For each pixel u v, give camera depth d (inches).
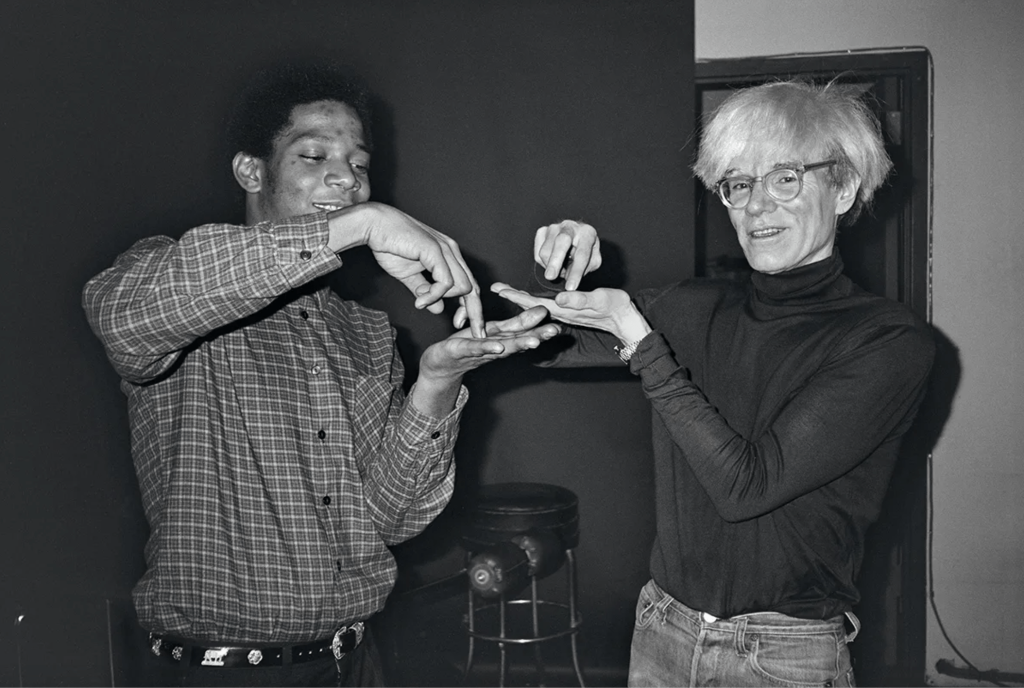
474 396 119.1
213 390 50.7
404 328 117.1
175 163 109.7
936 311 110.4
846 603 45.3
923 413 111.0
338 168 57.5
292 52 115.0
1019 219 108.0
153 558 50.8
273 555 49.7
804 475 41.8
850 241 111.2
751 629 44.9
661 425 50.0
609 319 45.2
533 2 116.2
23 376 94.0
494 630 114.1
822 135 45.8
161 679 50.5
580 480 119.1
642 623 50.1
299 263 40.9
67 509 95.7
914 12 108.3
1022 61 107.0
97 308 43.3
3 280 93.4
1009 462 109.5
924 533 111.1
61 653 91.3
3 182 94.4
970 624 110.5
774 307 48.1
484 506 91.3
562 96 116.6
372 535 52.6
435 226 119.2
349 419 53.1
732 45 113.0
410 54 117.4
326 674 51.2
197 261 41.3
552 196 117.8
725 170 47.9
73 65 102.4
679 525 48.1
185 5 109.3
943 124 108.9
